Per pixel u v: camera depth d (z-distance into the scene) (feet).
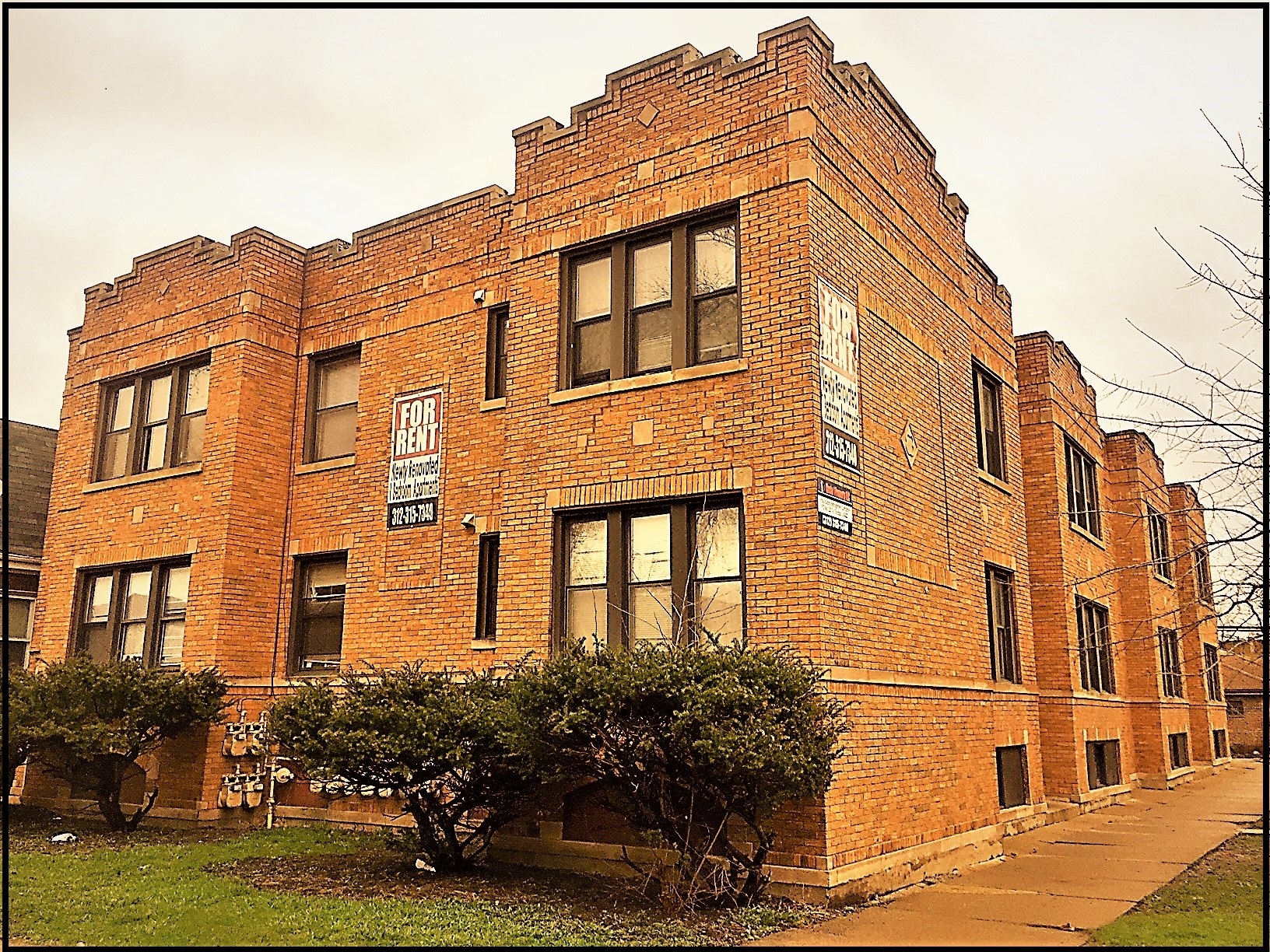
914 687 37.81
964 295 49.26
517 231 42.24
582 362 39.88
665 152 38.78
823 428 33.78
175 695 43.52
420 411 47.80
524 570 38.70
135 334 56.44
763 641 32.91
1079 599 65.98
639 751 29.07
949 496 44.11
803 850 30.78
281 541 51.16
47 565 57.16
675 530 35.78
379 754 31.96
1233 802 65.21
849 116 39.04
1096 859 40.91
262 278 52.13
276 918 27.40
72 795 51.52
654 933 26.20
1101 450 77.77
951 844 38.58
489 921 27.22
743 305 35.55
